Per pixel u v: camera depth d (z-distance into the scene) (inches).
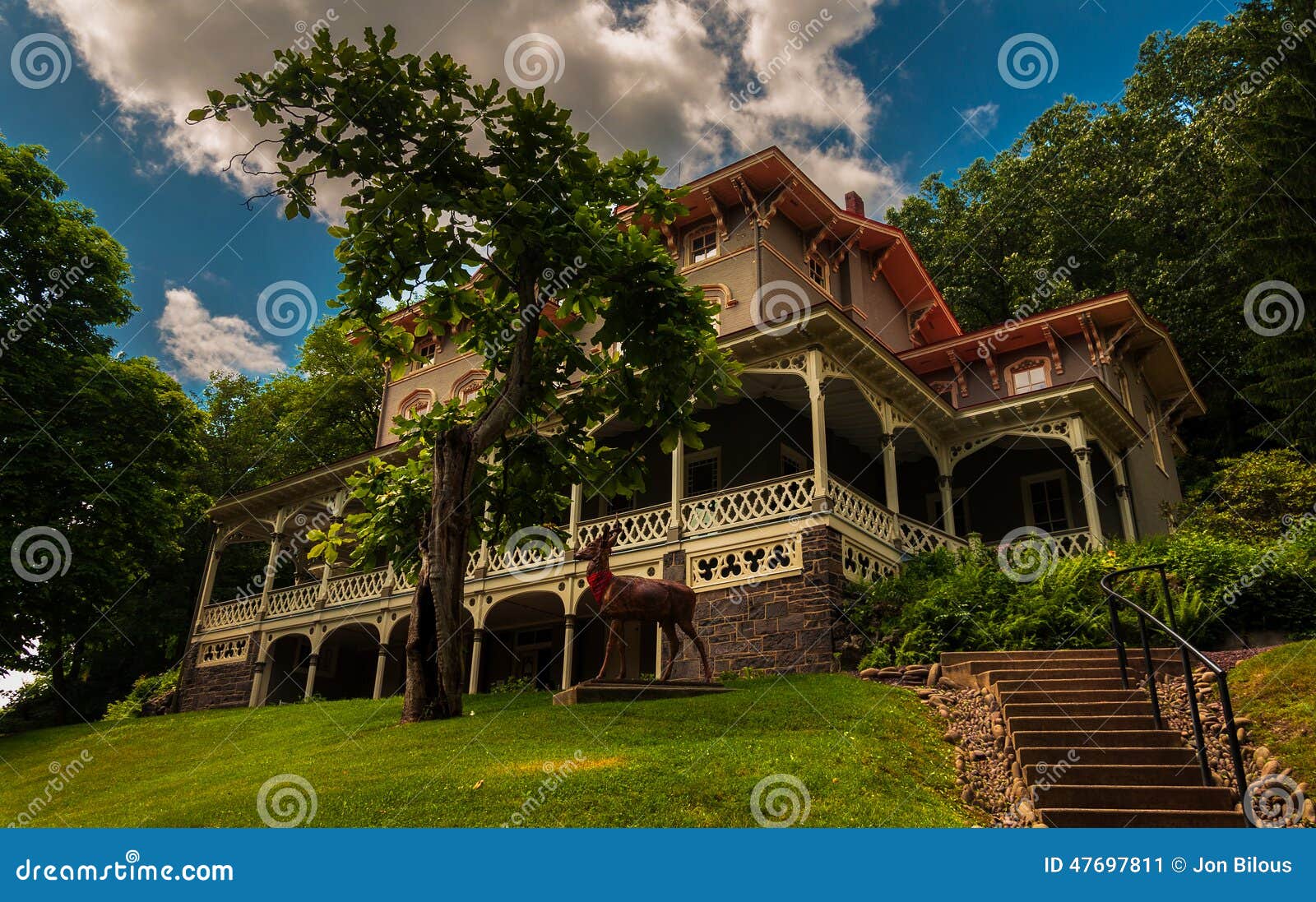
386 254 495.2
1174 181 1322.6
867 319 989.2
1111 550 634.2
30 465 813.2
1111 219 1368.1
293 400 1530.5
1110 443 855.7
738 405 844.6
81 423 883.4
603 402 546.6
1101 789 299.1
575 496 766.5
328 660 1053.2
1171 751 325.4
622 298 486.6
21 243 889.5
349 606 902.4
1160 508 857.5
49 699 1249.4
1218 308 1222.9
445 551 501.4
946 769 347.6
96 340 948.0
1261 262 626.2
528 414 548.1
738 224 879.7
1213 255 1250.0
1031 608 545.6
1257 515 693.9
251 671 967.0
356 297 504.4
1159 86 1521.9
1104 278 1382.9
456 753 387.2
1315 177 596.1
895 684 489.1
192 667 1042.7
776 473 810.2
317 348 1518.2
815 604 603.5
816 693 455.5
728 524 671.8
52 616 900.6
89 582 876.6
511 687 739.4
